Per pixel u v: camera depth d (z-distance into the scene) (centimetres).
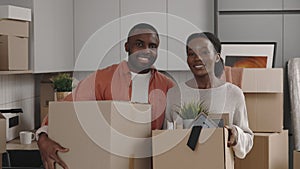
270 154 407
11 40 348
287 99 515
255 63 509
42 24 419
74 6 519
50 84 489
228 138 186
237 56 509
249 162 409
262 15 516
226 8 516
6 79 436
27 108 490
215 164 177
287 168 450
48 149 171
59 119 170
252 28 516
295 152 422
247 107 430
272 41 515
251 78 423
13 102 454
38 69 407
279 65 516
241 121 267
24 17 367
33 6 398
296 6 510
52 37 446
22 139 421
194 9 515
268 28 515
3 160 359
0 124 255
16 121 454
